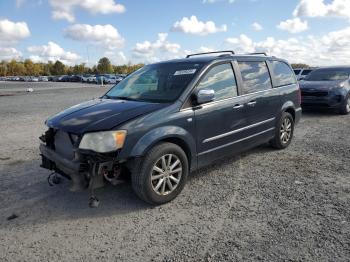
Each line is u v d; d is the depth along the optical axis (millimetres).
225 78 5137
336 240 3248
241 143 5391
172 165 4230
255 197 4340
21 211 4074
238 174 5238
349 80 11609
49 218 3893
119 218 3859
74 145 3801
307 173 5211
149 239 3389
